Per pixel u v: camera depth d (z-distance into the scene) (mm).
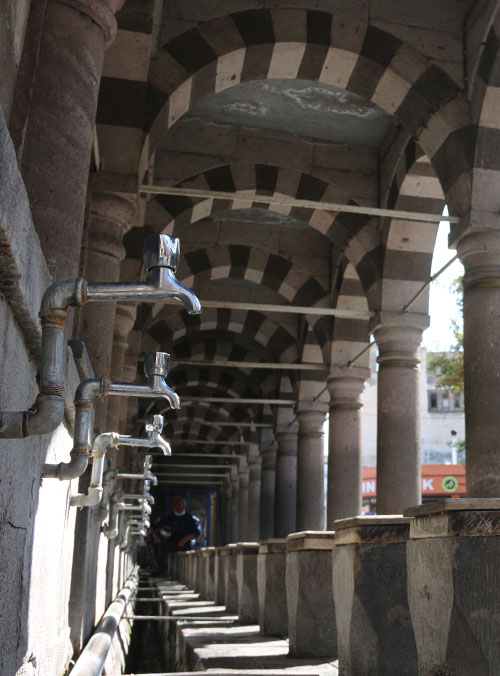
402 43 8266
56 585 3053
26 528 2217
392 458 10398
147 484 5969
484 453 7594
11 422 1702
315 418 16094
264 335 16812
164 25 7844
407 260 10727
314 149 11133
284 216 13766
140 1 6859
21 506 2113
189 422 27078
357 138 11125
